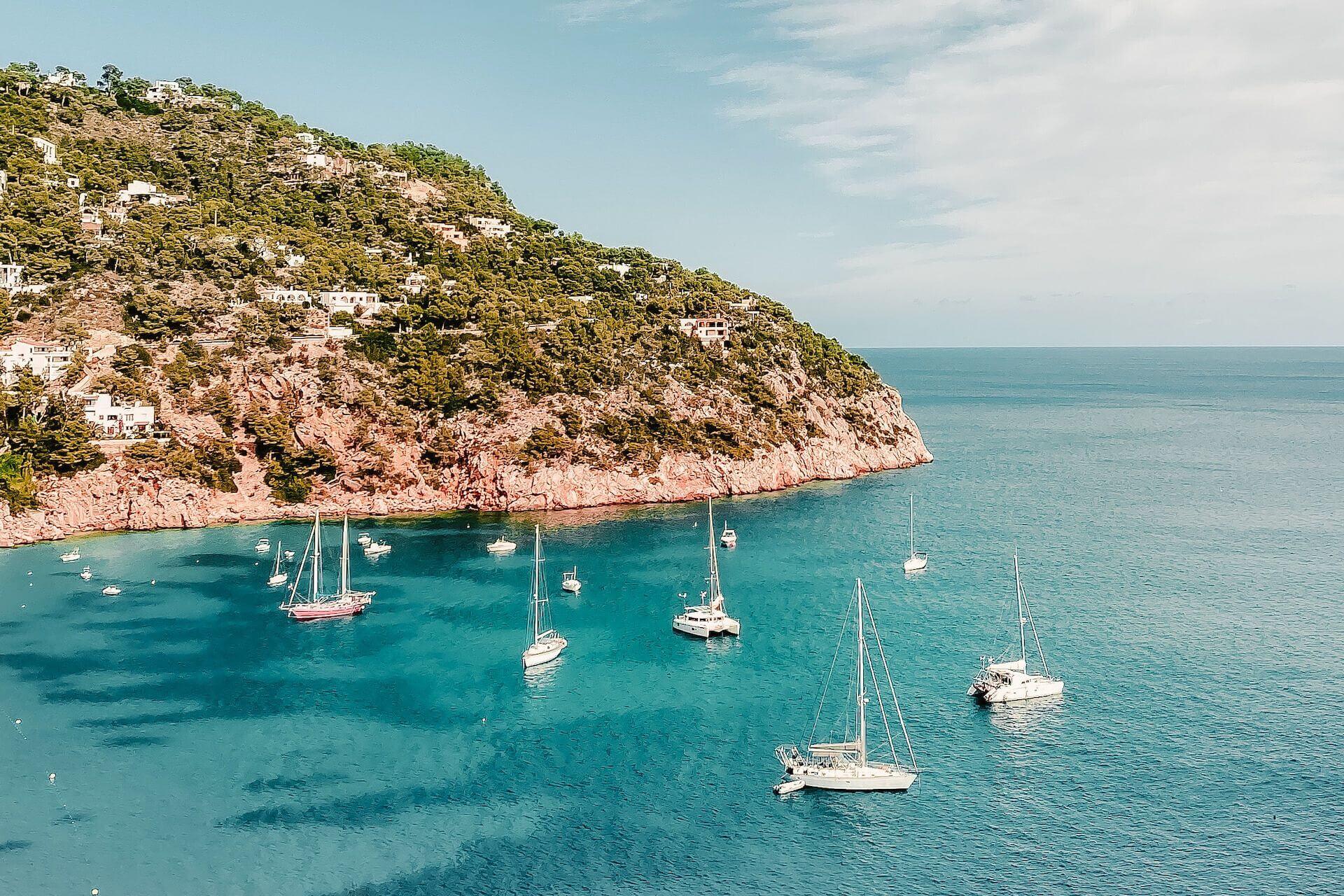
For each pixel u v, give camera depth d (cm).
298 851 7281
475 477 19175
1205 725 9100
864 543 16488
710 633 11812
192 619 12400
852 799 7981
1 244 19812
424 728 9300
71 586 13725
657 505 19700
